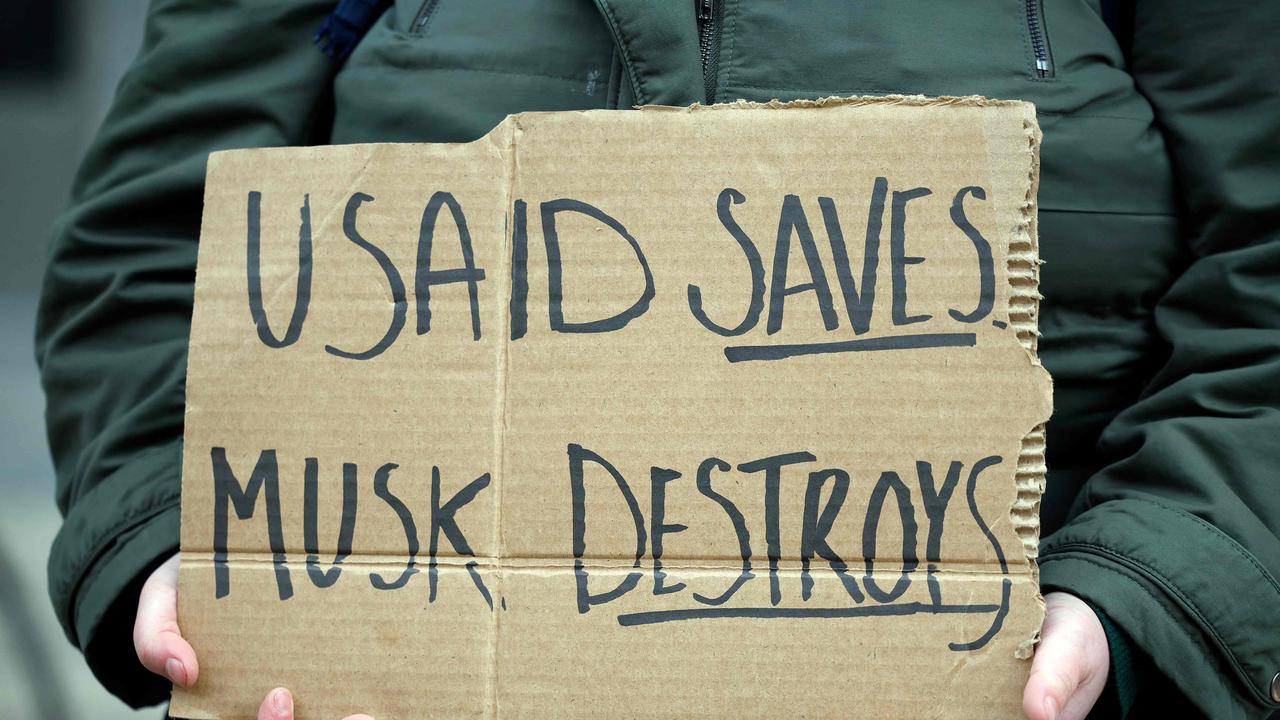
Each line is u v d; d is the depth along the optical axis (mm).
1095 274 1130
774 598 931
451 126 1143
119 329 1264
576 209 983
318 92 1284
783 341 955
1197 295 1104
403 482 971
